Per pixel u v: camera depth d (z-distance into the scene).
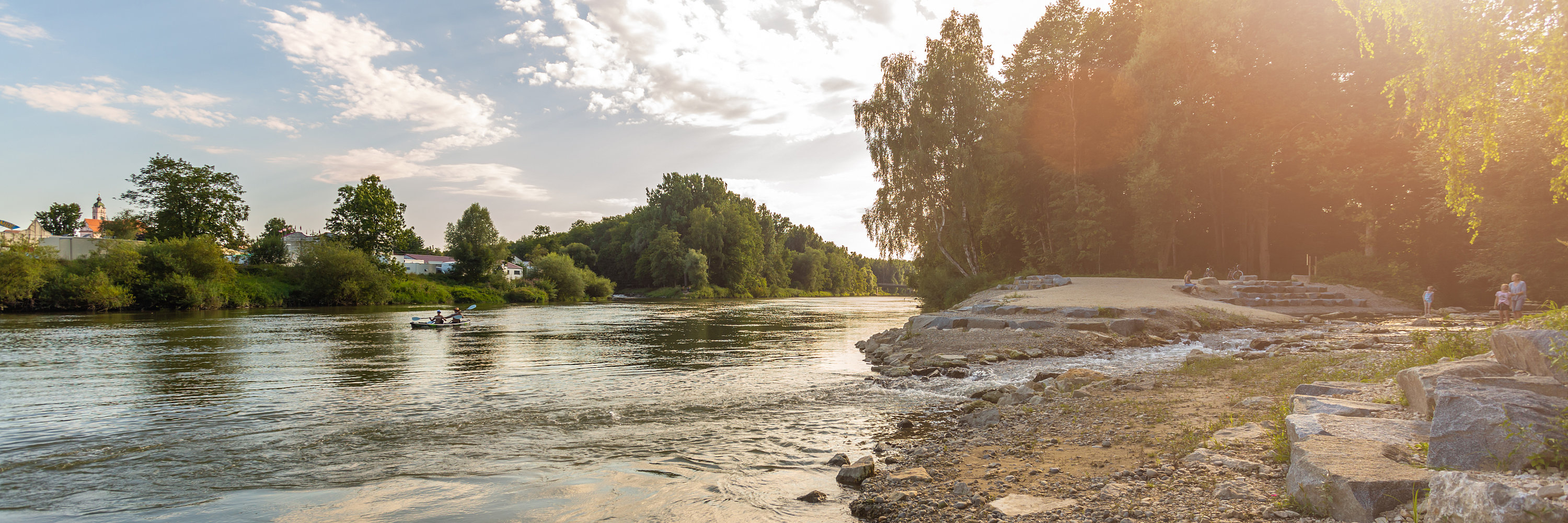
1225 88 38.16
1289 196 40.59
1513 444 4.32
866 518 6.20
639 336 30.28
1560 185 7.75
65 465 8.49
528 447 9.38
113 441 9.81
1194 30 37.91
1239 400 10.40
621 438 9.92
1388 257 37.12
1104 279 38.66
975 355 18.73
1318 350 17.34
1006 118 45.94
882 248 45.31
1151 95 39.44
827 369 18.34
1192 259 44.91
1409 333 20.69
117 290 52.62
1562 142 7.43
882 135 45.34
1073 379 13.58
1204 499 5.44
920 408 12.27
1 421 11.29
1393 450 5.07
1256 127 38.72
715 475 7.87
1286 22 36.72
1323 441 5.31
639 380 16.12
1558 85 7.08
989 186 46.34
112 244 57.66
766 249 133.25
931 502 6.27
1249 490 5.43
